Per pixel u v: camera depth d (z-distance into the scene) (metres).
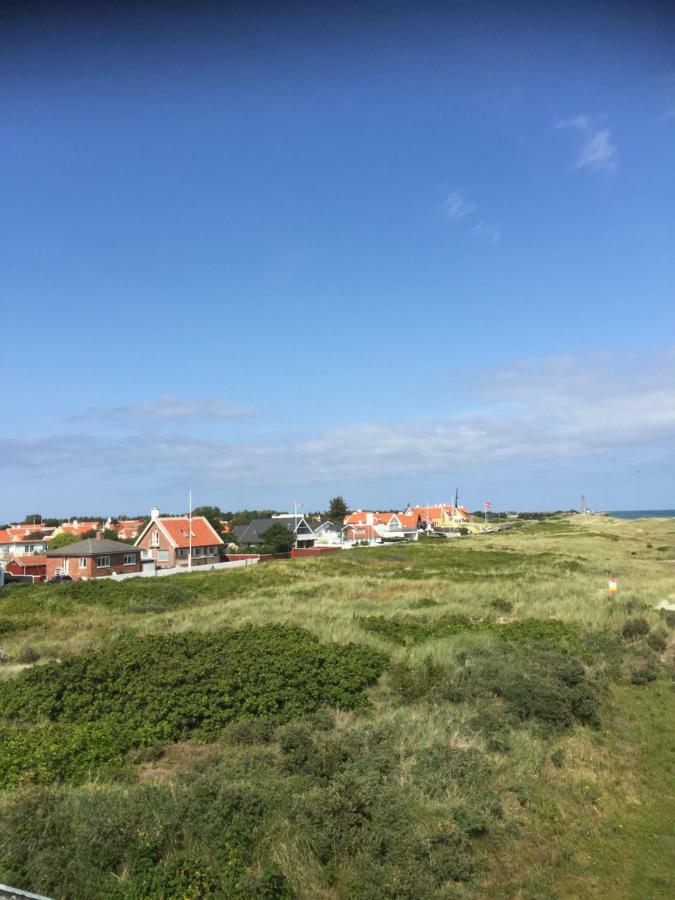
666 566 46.41
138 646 16.50
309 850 7.77
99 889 6.79
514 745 11.55
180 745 11.31
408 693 13.83
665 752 12.96
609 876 8.88
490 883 8.27
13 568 63.66
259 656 15.27
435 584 33.34
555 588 30.52
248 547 81.44
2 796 8.44
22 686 13.60
